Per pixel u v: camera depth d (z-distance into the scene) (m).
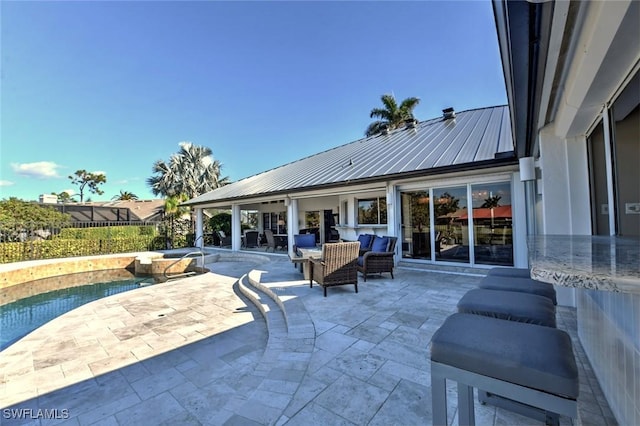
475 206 7.15
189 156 22.41
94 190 41.06
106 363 3.55
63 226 14.65
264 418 2.18
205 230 18.88
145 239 15.77
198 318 5.13
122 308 5.77
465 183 7.22
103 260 12.50
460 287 5.79
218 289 7.32
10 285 9.64
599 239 2.20
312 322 4.04
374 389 2.49
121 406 2.70
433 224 7.82
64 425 2.48
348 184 8.54
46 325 4.88
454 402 2.25
